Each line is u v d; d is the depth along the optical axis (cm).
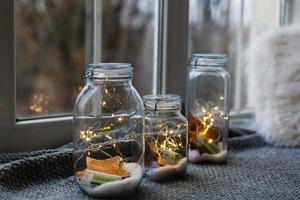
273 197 91
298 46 140
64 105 127
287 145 137
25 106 115
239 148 132
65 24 130
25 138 108
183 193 93
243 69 160
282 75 140
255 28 165
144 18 140
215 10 156
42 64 122
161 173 101
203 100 123
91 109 97
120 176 91
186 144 107
